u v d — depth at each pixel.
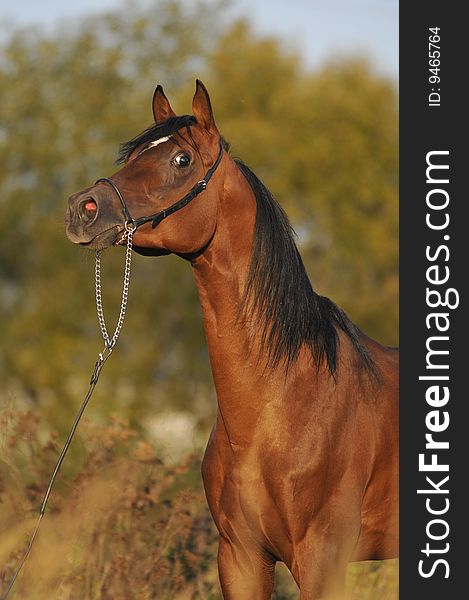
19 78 32.44
